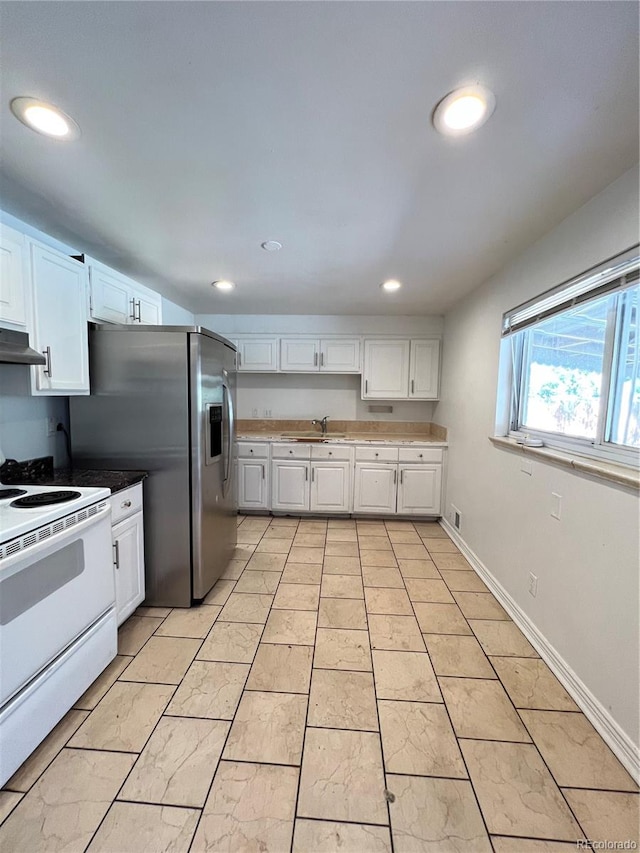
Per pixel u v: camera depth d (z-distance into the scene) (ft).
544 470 6.28
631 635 4.37
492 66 3.25
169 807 3.82
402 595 8.04
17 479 6.50
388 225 6.36
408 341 13.28
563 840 3.60
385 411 14.52
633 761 4.24
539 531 6.42
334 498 12.81
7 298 5.10
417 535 11.55
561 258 6.12
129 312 8.18
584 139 4.17
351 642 6.45
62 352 6.19
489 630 6.84
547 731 4.76
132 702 5.12
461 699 5.25
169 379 7.20
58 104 3.71
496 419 8.30
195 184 5.16
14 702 4.08
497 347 8.41
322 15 2.83
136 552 6.97
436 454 12.42
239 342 13.57
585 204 5.53
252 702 5.14
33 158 4.59
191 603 7.52
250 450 12.92
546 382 7.06
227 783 4.06
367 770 4.23
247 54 3.16
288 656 6.07
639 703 4.23
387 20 2.87
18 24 2.91
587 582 5.16
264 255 7.79
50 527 4.60
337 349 13.47
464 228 6.42
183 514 7.36
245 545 10.64
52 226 6.48
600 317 5.55
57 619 4.70
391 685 5.49
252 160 4.63
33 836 3.56
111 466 7.38
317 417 14.75
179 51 3.14
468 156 4.50
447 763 4.33
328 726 4.79
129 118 3.90
